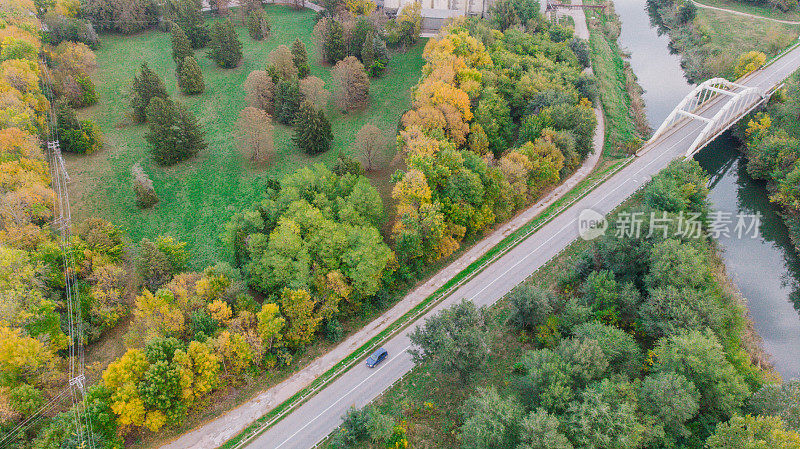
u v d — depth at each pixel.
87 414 67.75
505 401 67.31
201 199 119.38
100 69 169.38
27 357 72.38
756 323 97.38
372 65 165.88
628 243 93.88
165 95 144.00
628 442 60.59
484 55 150.50
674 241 88.75
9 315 76.19
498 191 107.62
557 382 67.69
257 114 125.81
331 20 169.62
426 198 100.75
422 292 98.38
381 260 92.56
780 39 179.25
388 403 77.69
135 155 132.00
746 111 144.00
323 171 110.50
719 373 69.06
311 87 137.38
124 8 188.50
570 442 62.81
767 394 68.88
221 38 166.75
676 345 73.00
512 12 180.62
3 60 140.62
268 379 82.81
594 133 143.00
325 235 93.31
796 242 112.94
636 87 174.00
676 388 66.94
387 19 189.62
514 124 142.00
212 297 86.25
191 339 81.31
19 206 96.25
